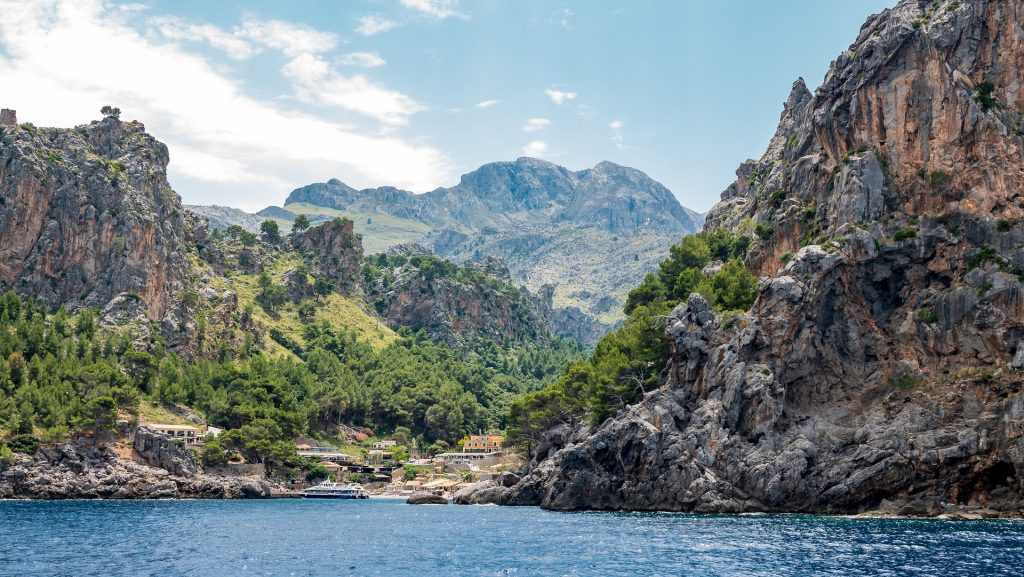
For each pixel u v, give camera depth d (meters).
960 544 110.81
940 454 148.50
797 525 136.50
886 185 179.75
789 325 168.62
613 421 177.00
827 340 170.88
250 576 96.38
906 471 150.50
